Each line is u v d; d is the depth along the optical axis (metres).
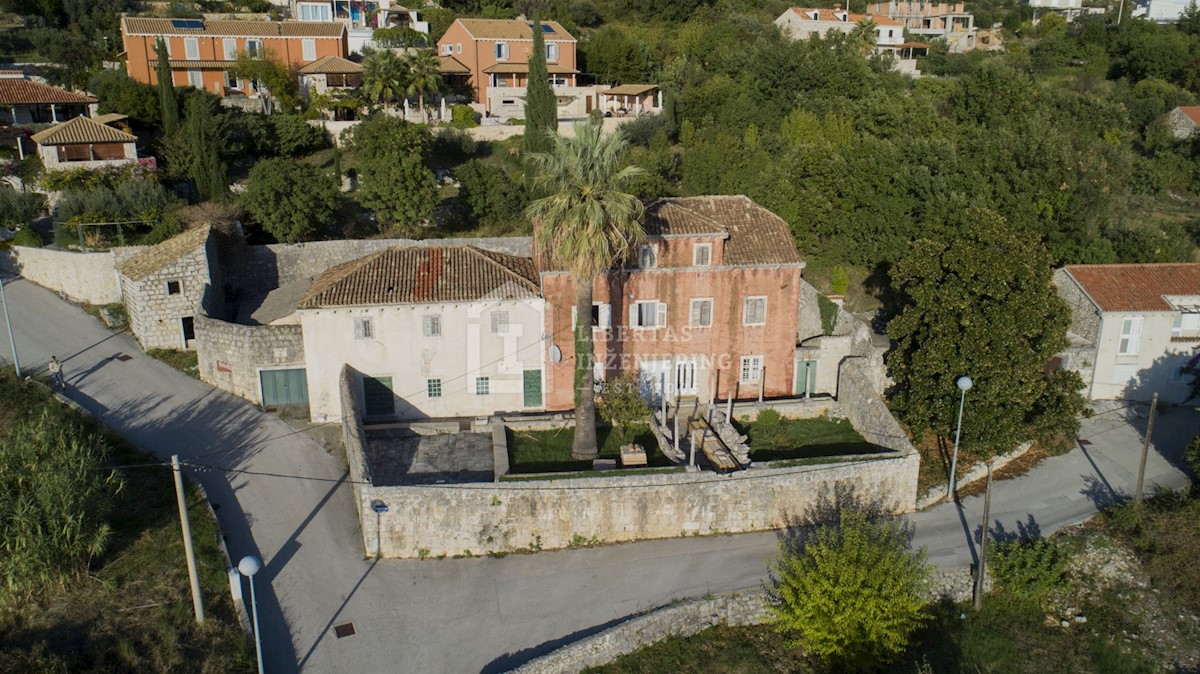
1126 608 31.55
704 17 114.19
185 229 50.09
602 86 86.81
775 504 34.00
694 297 41.16
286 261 49.81
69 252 49.94
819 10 113.00
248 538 31.97
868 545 28.78
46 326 47.16
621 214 32.56
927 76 96.38
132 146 59.47
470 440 38.19
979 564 31.41
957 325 37.84
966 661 29.45
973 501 36.72
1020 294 37.38
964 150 61.00
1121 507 35.38
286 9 111.31
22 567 26.58
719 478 33.28
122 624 26.52
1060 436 40.38
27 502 27.55
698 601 29.86
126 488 33.12
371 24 99.56
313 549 31.77
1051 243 53.56
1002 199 54.91
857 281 53.78
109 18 96.25
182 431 38.25
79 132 57.94
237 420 39.62
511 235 56.50
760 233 42.62
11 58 88.38
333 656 27.09
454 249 41.41
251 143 66.44
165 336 45.31
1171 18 142.12
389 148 58.50
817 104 73.12
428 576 31.09
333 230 54.09
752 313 42.16
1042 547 32.78
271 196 49.53
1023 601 31.97
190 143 60.69
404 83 76.00
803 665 28.86
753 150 63.34
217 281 46.69
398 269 39.94
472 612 29.34
